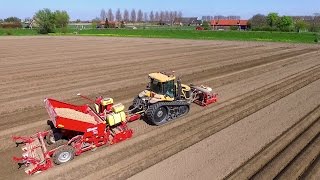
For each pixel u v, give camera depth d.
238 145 10.94
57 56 31.98
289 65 26.08
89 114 11.69
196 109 14.73
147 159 9.98
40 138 10.43
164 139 11.41
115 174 9.15
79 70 24.11
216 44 44.59
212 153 10.36
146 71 23.62
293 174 9.13
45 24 79.50
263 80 20.59
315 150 10.55
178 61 28.50
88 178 8.95
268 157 10.09
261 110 14.66
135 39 55.12
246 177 8.99
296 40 51.03
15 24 94.75
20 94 17.30
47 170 9.34
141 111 13.02
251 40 51.28
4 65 26.34
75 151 10.03
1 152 10.58
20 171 9.38
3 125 12.87
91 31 78.62
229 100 16.19
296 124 12.86
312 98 16.48
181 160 9.92
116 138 11.02
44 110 14.66
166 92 12.97
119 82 20.08
